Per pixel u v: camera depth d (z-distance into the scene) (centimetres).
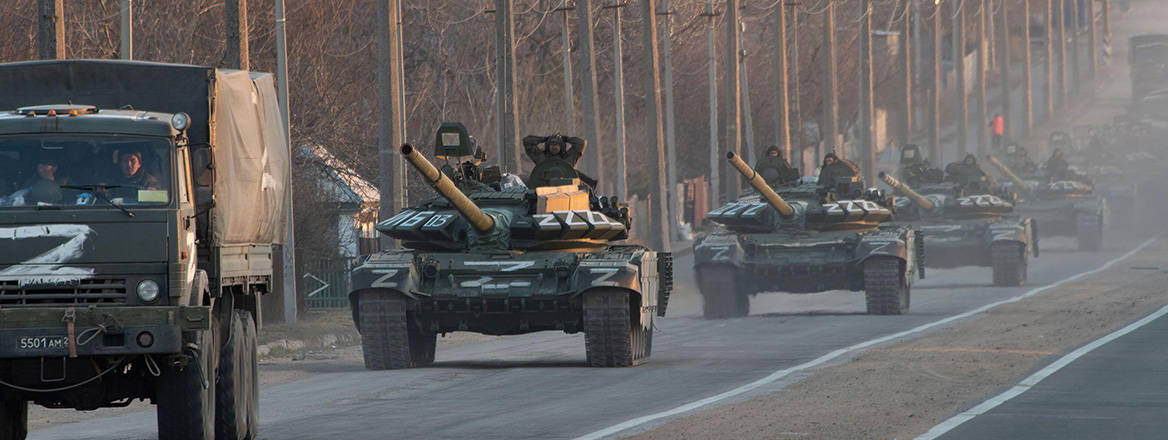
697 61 19300
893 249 8044
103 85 3394
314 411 4184
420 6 13225
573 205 5928
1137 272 11781
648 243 15738
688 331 7444
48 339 2945
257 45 9938
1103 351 5650
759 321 7969
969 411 3912
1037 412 3888
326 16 10188
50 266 3020
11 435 3450
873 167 17175
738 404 4134
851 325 7400
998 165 15225
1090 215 15038
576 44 16512
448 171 5938
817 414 3872
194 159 3177
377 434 3625
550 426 3712
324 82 9938
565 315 5578
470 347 6812
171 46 9450
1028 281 11206
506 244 5659
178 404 3106
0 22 8950
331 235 9888
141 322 2967
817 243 8275
